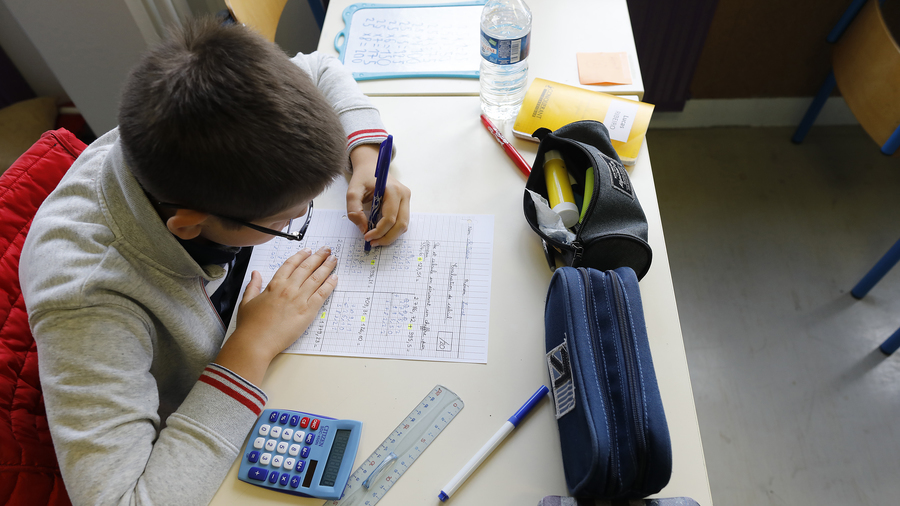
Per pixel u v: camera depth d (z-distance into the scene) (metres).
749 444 1.45
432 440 0.68
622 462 0.58
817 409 1.49
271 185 0.64
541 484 0.65
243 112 0.61
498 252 0.84
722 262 1.75
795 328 1.62
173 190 0.64
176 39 0.67
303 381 0.73
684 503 0.60
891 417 1.47
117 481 0.63
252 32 0.68
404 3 1.20
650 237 0.85
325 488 0.65
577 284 0.68
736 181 1.92
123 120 0.63
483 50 0.92
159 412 0.84
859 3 1.43
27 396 0.74
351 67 1.09
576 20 1.14
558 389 0.67
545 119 0.96
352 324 0.78
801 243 1.77
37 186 0.84
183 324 0.76
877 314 1.62
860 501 1.37
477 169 0.94
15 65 1.79
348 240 0.86
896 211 1.80
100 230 0.70
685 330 1.64
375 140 0.94
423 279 0.81
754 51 1.81
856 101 1.37
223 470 0.67
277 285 0.79
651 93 1.93
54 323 0.66
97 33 1.47
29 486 0.71
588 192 0.81
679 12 1.67
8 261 0.78
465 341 0.75
